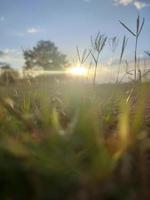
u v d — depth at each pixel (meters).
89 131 0.21
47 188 0.17
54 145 0.20
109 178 0.18
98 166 0.18
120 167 0.21
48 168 0.18
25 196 0.17
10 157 0.20
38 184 0.17
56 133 0.21
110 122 0.34
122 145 0.21
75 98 0.35
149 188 0.18
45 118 0.30
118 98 0.45
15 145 0.19
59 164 0.18
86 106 0.30
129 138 0.22
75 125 0.21
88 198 0.16
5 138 0.22
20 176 0.18
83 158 0.21
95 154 0.20
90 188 0.17
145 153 0.24
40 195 0.16
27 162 0.19
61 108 0.43
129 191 0.17
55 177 0.18
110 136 0.28
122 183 0.18
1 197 0.17
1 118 0.30
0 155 0.19
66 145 0.21
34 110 0.42
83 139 0.21
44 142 0.21
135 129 0.24
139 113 0.25
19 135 0.26
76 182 0.17
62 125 0.32
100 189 0.17
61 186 0.17
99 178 0.17
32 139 0.23
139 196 0.17
